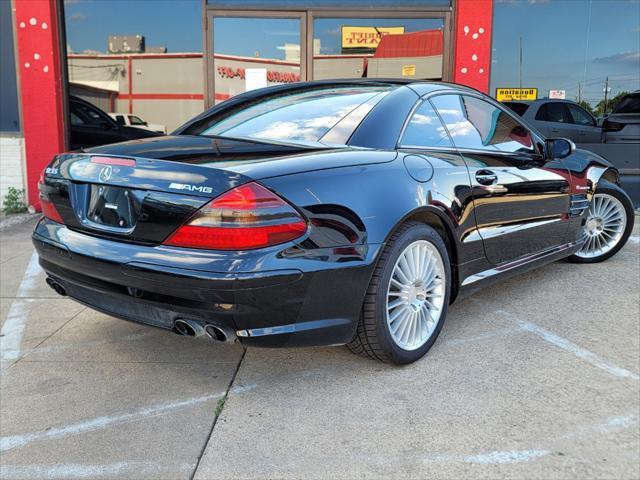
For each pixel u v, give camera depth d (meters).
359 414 2.53
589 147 7.46
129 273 2.43
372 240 2.59
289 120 3.10
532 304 3.88
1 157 7.70
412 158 2.93
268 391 2.75
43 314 3.88
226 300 2.27
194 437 2.38
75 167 2.74
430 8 7.40
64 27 7.74
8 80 7.68
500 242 3.50
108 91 8.00
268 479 2.11
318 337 2.53
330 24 7.59
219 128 3.23
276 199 2.31
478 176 3.27
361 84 3.36
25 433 2.43
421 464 2.17
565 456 2.20
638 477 2.07
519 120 4.01
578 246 4.51
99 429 2.45
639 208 7.36
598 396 2.64
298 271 2.34
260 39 7.68
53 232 2.83
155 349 3.28
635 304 3.86
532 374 2.87
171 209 2.35
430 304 3.07
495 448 2.26
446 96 3.42
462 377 2.85
